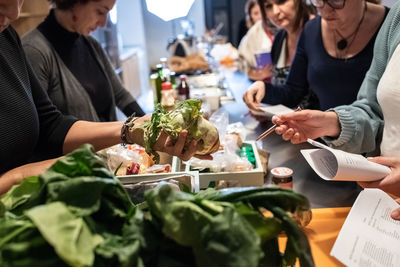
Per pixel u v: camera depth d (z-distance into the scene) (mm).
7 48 1079
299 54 1890
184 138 916
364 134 1251
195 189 923
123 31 5809
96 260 479
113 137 1161
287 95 1942
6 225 496
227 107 2268
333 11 1438
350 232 823
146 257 528
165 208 515
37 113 1182
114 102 1955
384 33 1222
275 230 547
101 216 546
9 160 1052
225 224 479
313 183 1244
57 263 468
